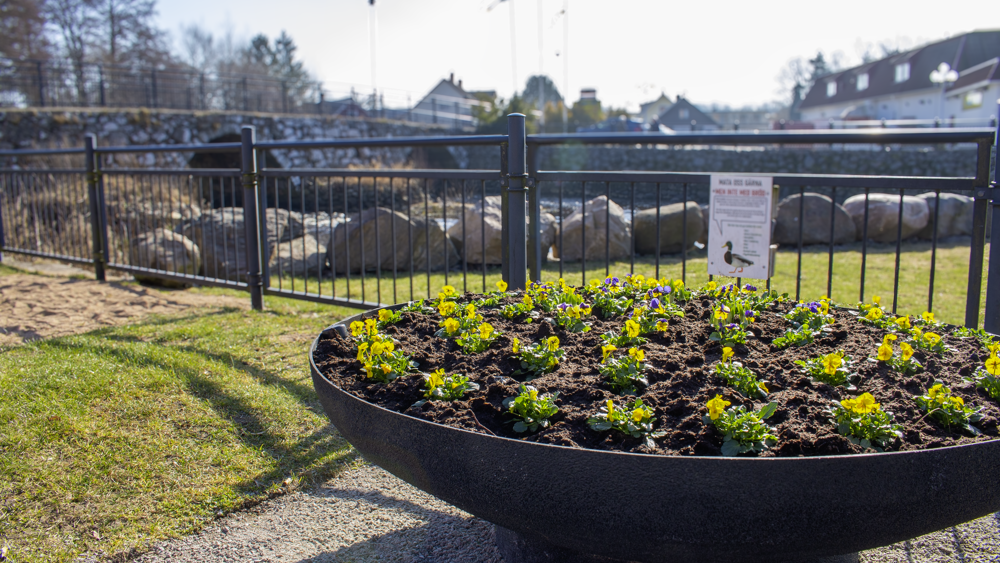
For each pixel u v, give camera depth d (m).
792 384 1.66
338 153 25.17
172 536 1.93
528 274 3.88
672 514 1.20
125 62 36.22
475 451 1.34
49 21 32.53
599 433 1.44
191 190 5.25
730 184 2.68
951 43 48.94
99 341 3.66
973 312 2.52
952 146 25.30
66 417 2.56
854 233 9.89
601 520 1.24
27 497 2.06
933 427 1.42
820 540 1.20
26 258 7.30
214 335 3.94
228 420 2.65
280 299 5.30
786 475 1.16
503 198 3.49
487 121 33.12
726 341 1.96
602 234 7.67
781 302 2.52
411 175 3.85
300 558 1.86
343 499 2.18
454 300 2.62
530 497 1.29
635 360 1.71
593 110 46.81
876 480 1.18
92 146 5.86
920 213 10.02
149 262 5.73
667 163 23.73
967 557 1.85
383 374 1.77
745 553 1.22
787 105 78.62
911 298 5.64
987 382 1.57
